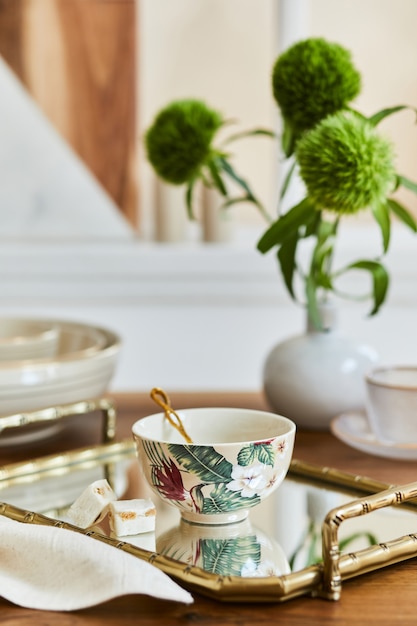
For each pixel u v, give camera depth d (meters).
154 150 1.49
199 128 1.47
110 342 1.51
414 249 2.02
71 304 2.05
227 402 1.61
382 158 1.27
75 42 2.07
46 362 1.37
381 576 1.05
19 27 2.06
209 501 1.09
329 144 1.26
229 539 1.09
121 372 2.10
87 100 2.08
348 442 1.35
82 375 1.40
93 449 1.35
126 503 1.11
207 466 1.08
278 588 0.99
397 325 2.07
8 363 1.37
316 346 1.46
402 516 1.15
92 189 2.10
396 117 2.12
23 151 2.09
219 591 0.99
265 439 1.10
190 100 1.50
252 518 1.14
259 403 1.60
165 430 1.17
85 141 2.09
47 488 1.24
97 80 2.08
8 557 1.05
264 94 2.10
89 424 1.52
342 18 2.09
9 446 1.42
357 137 1.26
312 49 1.34
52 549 1.03
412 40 2.10
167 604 1.00
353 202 1.27
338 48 1.36
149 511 1.10
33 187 2.10
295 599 1.01
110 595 0.98
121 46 2.07
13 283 2.03
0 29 2.06
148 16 2.08
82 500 1.13
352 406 1.46
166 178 1.50
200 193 2.10
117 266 2.02
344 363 1.45
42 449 1.40
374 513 1.16
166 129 1.47
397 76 2.11
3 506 1.15
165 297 2.04
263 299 2.04
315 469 1.27
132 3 2.06
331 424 1.42
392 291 2.04
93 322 2.07
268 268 2.01
